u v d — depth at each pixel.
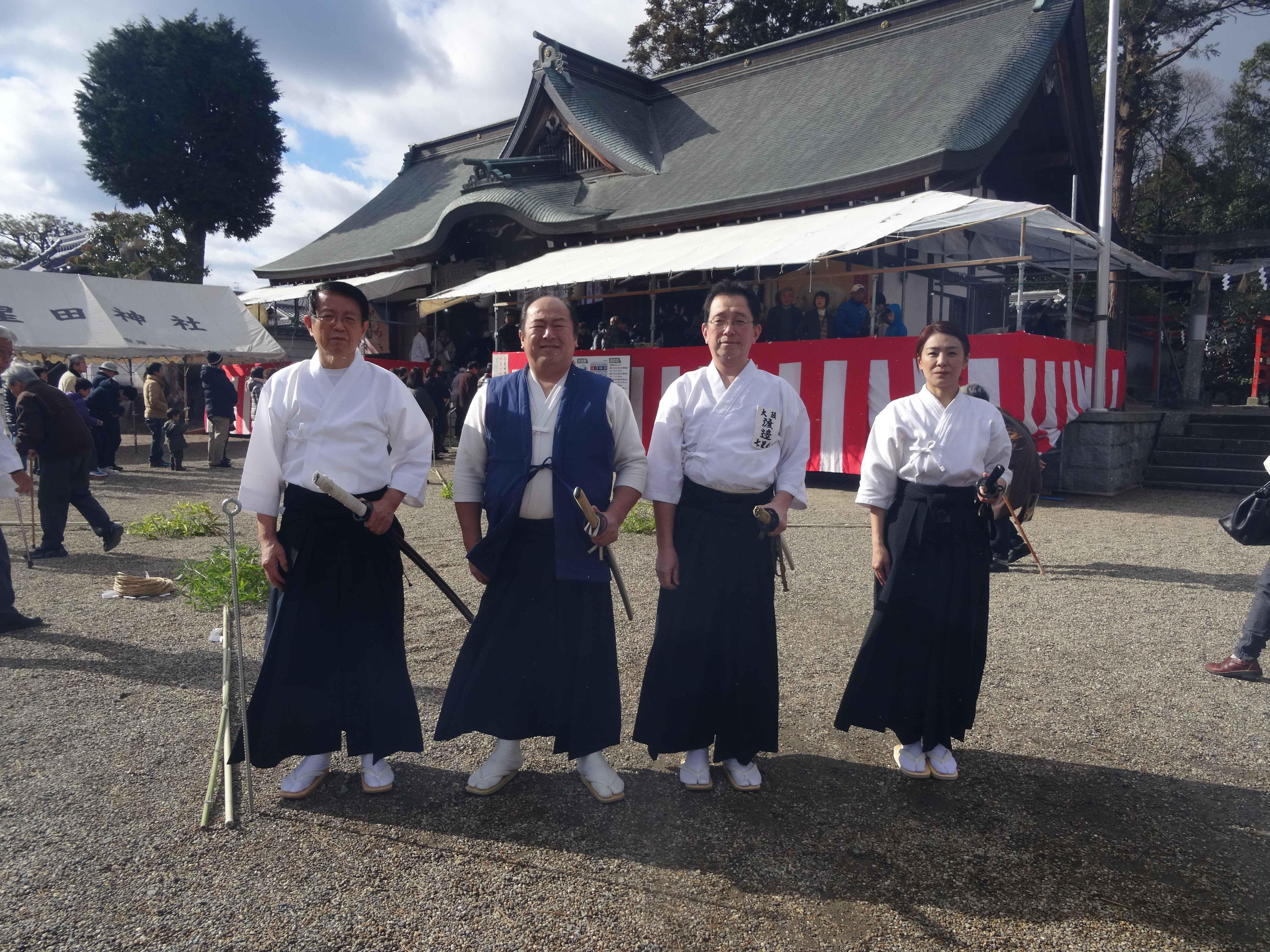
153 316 15.58
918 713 2.90
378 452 2.67
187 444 17.72
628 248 13.96
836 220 11.31
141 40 28.50
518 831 2.57
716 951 2.04
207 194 29.22
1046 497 10.45
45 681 3.82
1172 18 21.03
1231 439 11.80
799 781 2.96
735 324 2.76
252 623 4.76
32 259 33.56
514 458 2.62
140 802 2.71
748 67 19.05
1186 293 21.62
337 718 2.66
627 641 4.54
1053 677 4.04
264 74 29.95
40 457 6.32
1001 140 12.77
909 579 2.87
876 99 15.46
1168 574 6.18
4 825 2.55
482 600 2.74
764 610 2.82
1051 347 9.84
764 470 2.75
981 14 15.84
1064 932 2.13
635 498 2.75
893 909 2.22
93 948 1.99
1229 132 24.89
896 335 11.04
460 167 25.56
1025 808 2.78
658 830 2.60
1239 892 2.32
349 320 2.61
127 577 5.33
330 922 2.11
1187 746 3.28
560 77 18.45
